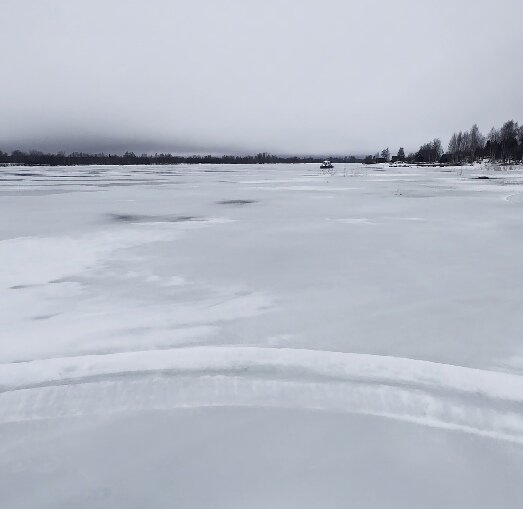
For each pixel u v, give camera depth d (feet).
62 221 49.93
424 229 43.04
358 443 12.34
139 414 13.58
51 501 10.77
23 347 17.93
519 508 10.44
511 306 21.86
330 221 48.55
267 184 117.08
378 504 10.57
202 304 22.58
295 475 11.39
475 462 11.68
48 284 26.11
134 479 11.35
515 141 277.03
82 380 15.21
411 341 18.11
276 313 21.25
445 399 14.01
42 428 13.08
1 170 276.82
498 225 45.39
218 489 11.03
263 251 33.99
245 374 15.38
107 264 30.48
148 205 66.28
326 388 14.58
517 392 14.29
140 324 20.13
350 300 22.90
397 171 213.66
